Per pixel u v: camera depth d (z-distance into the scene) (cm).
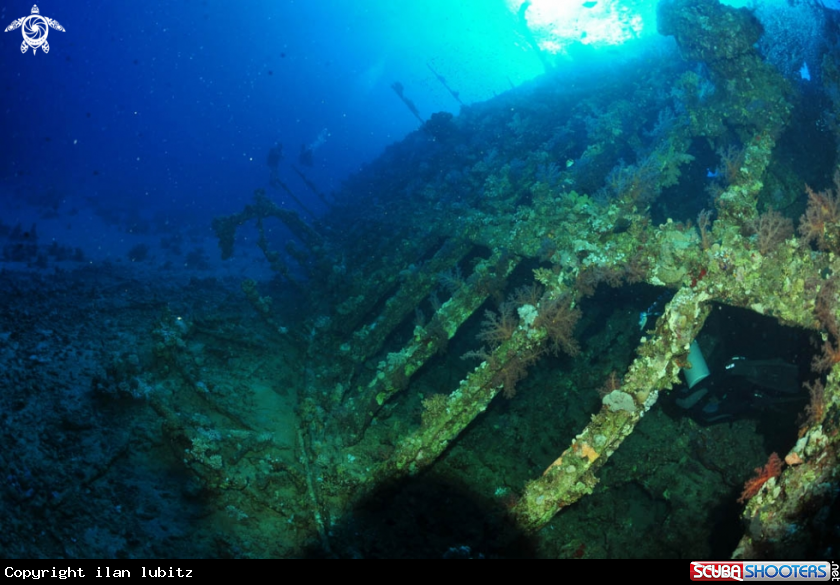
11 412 578
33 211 2311
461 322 711
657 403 663
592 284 603
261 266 1638
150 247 1905
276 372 847
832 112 653
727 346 663
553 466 519
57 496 490
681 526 591
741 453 599
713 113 664
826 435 387
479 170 1070
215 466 571
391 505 623
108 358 736
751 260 487
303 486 604
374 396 709
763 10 776
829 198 476
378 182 1578
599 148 832
